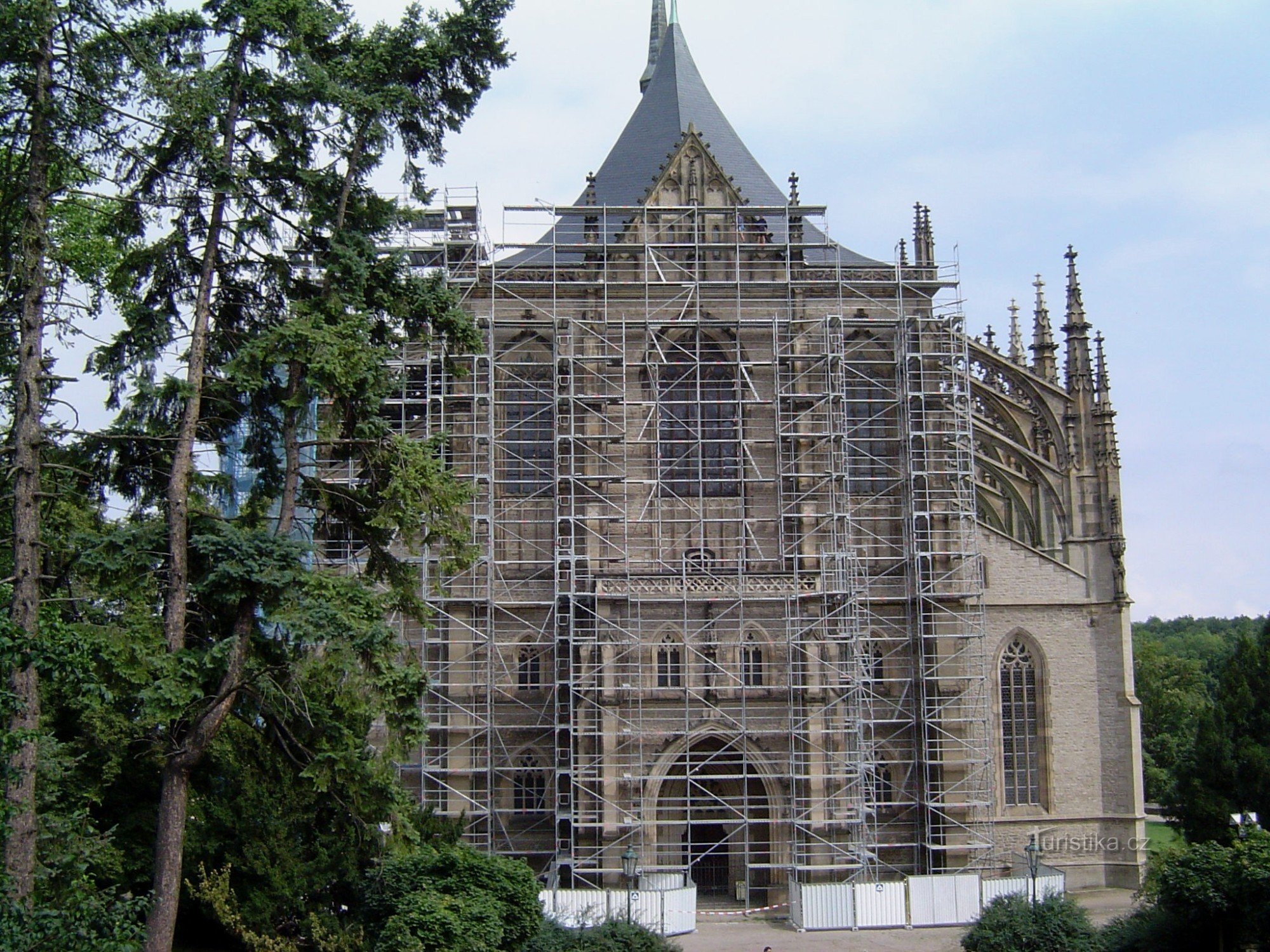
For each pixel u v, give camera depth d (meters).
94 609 35.69
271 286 39.66
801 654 68.50
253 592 34.66
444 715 69.44
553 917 52.28
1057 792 74.94
